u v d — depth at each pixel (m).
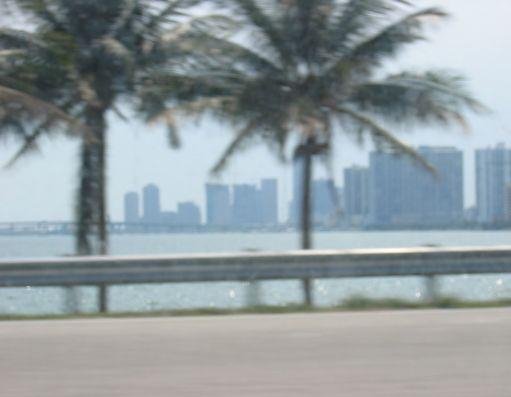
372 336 20.52
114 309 32.44
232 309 26.02
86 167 40.56
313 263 29.80
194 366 17.47
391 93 38.84
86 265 28.78
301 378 16.41
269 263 29.52
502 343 19.62
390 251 30.17
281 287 39.81
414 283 40.06
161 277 29.02
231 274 29.30
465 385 15.82
